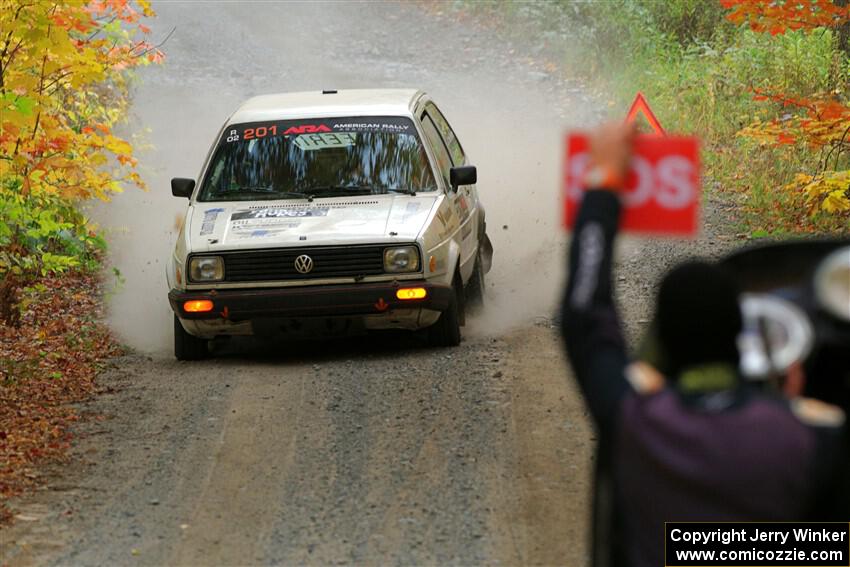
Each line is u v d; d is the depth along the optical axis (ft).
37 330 148.66
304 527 80.79
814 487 34.76
